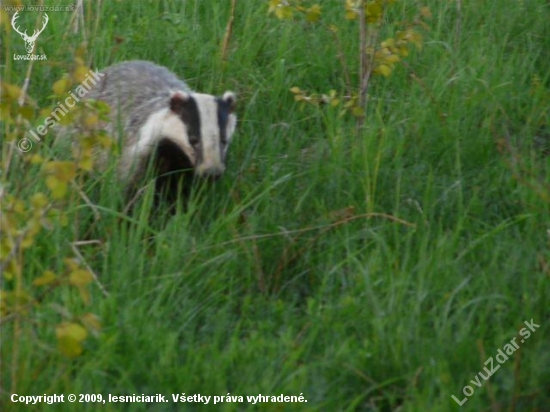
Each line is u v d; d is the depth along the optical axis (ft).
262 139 40.09
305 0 48.75
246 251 32.17
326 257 33.04
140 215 33.06
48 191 32.63
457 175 37.86
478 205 35.96
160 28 46.21
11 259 25.20
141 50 44.88
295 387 26.32
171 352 27.30
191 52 45.16
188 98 36.42
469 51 46.37
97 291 29.58
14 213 26.03
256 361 27.30
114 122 38.19
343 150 37.91
